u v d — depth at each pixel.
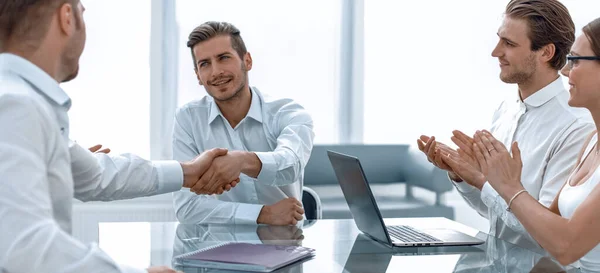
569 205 2.25
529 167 2.80
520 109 2.95
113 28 4.86
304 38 5.18
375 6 5.25
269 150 3.17
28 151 1.25
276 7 5.11
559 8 2.73
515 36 2.76
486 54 5.31
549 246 2.02
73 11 1.46
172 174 2.29
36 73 1.39
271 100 3.20
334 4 5.20
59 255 1.23
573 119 2.71
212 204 2.79
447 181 4.81
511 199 2.14
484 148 2.24
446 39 5.29
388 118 5.32
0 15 1.38
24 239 1.20
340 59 5.24
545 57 2.76
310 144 3.04
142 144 4.95
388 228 2.49
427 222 2.69
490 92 5.32
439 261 1.96
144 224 2.59
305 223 2.63
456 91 5.32
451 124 5.34
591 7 5.31
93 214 4.70
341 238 2.30
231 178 2.60
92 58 4.84
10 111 1.25
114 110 4.89
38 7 1.39
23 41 1.40
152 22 4.92
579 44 2.14
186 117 3.20
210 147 3.17
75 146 1.92
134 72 4.91
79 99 4.84
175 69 4.98
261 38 5.11
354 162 2.12
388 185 4.95
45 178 1.28
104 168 2.07
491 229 2.89
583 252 1.99
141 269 1.38
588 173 2.26
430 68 5.30
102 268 1.29
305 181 4.83
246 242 2.20
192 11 4.98
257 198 3.11
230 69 2.98
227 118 3.18
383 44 5.27
